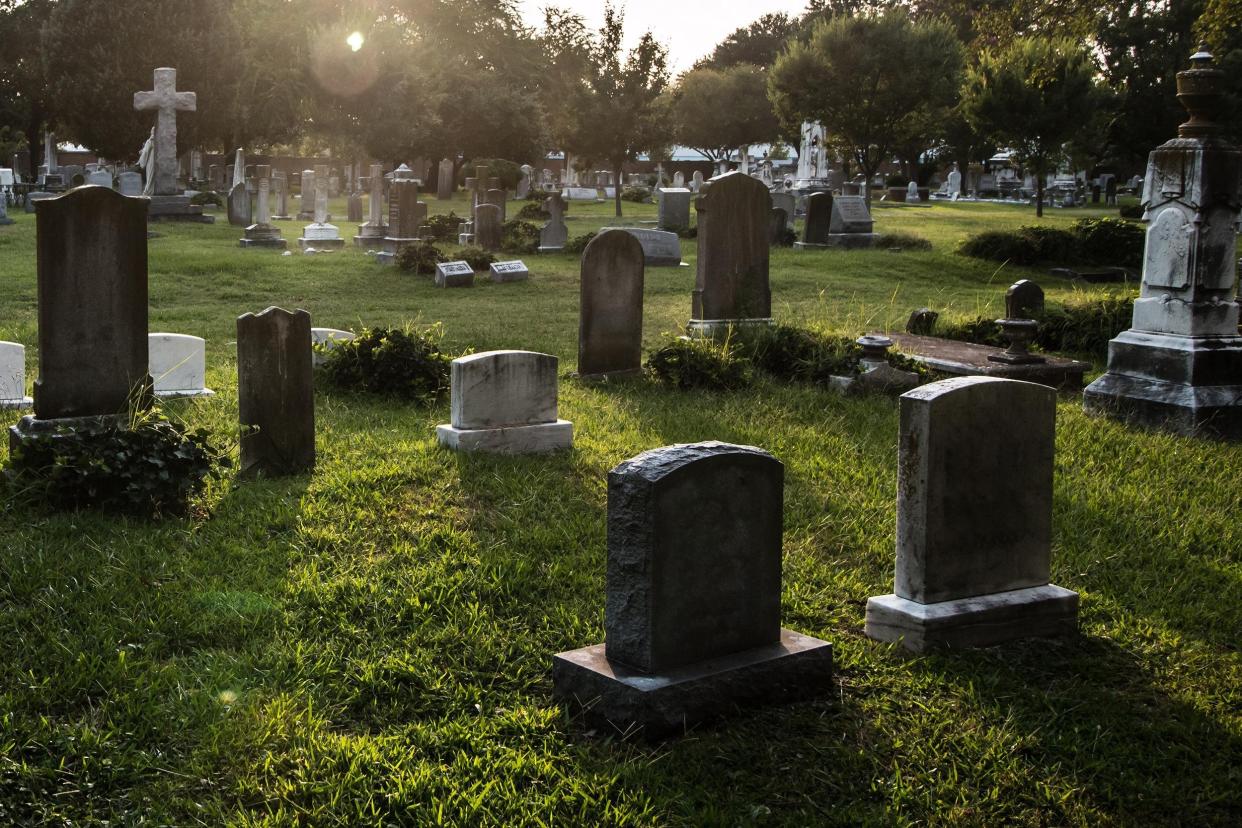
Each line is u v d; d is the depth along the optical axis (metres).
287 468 8.09
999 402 5.51
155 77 33.75
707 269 13.84
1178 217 10.38
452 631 5.43
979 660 5.29
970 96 40.09
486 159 57.75
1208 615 5.93
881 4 43.25
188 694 4.68
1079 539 7.05
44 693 4.68
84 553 6.27
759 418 10.40
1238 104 44.66
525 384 9.11
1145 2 48.62
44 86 58.66
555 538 6.79
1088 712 4.80
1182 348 10.33
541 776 4.22
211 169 59.38
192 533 6.73
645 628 4.55
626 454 9.02
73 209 7.59
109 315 7.82
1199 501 7.96
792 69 39.56
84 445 7.14
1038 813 4.07
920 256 26.38
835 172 47.28
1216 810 4.11
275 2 55.16
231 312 17.66
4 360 10.20
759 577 4.85
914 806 4.08
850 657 5.27
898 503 5.55
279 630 5.41
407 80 55.41
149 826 3.83
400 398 10.86
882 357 12.19
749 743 4.46
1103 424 10.38
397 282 21.78
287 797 4.02
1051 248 25.77
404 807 3.99
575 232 33.28
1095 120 42.97
